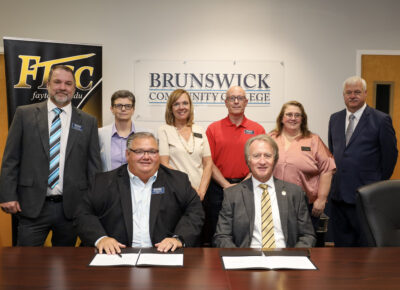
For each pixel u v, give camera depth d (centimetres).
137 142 196
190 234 198
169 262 161
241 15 397
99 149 274
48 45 338
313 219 285
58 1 391
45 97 339
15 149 248
